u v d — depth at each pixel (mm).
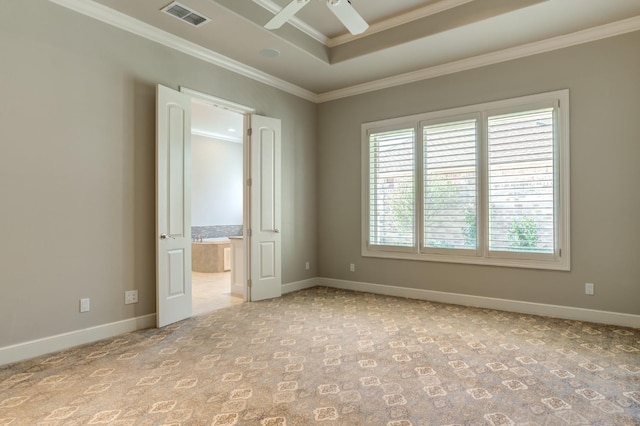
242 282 5207
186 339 3320
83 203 3248
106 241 3402
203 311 4297
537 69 4070
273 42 4039
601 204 3744
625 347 3055
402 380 2488
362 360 2828
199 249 7602
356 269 5477
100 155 3367
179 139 3908
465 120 4523
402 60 4496
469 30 3752
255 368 2689
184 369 2674
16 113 2865
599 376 2531
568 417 2039
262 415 2066
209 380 2496
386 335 3408
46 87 3029
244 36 3906
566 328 3572
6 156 2816
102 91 3385
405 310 4301
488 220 4371
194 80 4160
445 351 3004
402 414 2076
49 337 3020
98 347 3119
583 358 2836
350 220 5539
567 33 3816
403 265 5035
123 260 3523
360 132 5426
